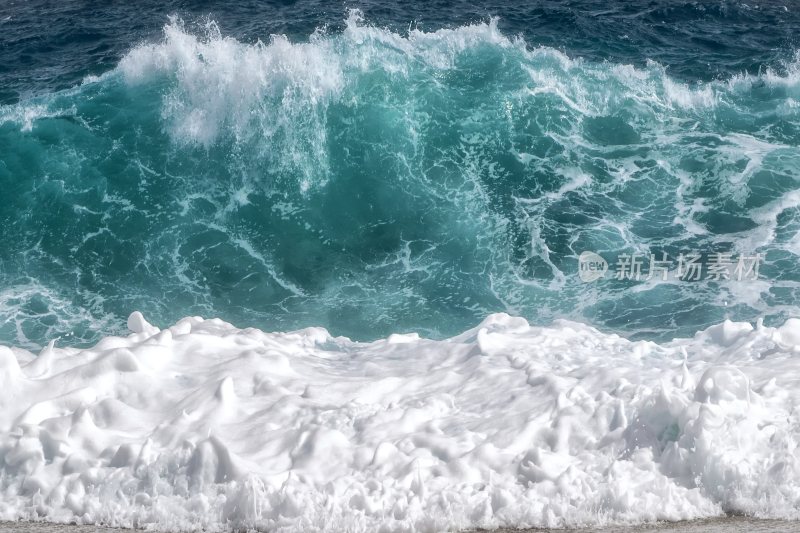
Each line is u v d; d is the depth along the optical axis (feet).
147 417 21.22
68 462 19.43
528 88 50.44
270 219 44.19
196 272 40.81
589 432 19.85
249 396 22.40
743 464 18.08
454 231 42.70
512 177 45.88
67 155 46.98
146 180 45.96
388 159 46.96
